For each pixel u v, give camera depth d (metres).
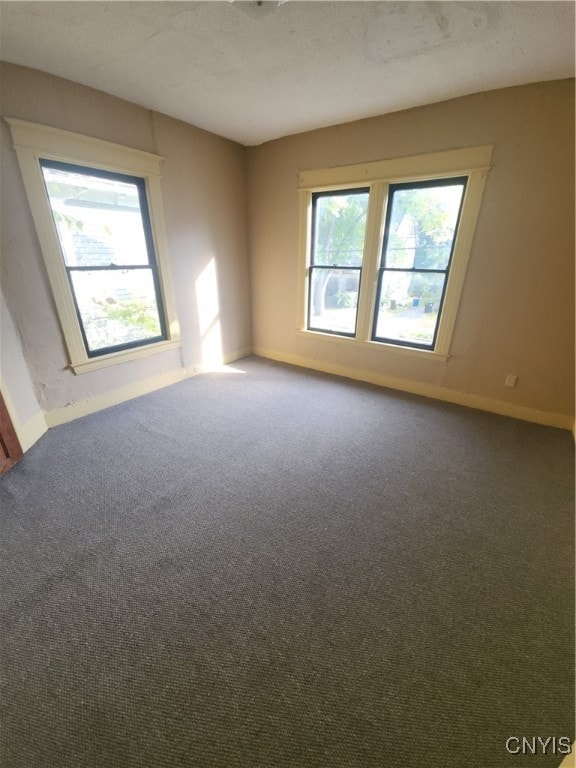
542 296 2.49
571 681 1.06
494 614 1.26
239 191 3.70
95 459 2.19
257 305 4.24
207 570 1.43
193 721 0.96
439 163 2.58
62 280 2.45
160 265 3.07
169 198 3.02
